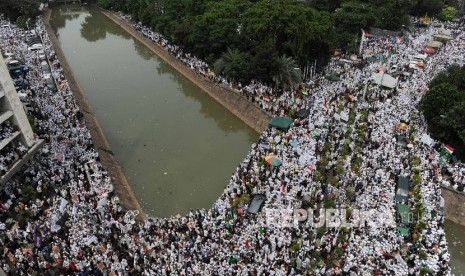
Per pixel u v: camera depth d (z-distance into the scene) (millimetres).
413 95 54781
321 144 43031
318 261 29859
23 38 82625
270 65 55812
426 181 37438
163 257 30250
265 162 40656
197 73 68500
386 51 70438
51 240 32094
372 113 50188
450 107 44094
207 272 28656
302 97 54688
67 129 47562
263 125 52562
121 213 35719
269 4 64750
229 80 61844
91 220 33719
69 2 130375
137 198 42094
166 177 45500
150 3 91812
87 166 40594
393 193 35781
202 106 62625
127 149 50906
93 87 69312
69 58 84125
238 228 32844
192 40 68688
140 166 47500
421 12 90625
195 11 79000
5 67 37406
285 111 51406
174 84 70625
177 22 76750
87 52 88125
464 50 69812
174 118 58781
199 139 53375
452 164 41562
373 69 62688
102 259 29969
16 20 95562
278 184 37031
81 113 53250
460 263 33938
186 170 46750
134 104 63031
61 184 38125
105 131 55125
